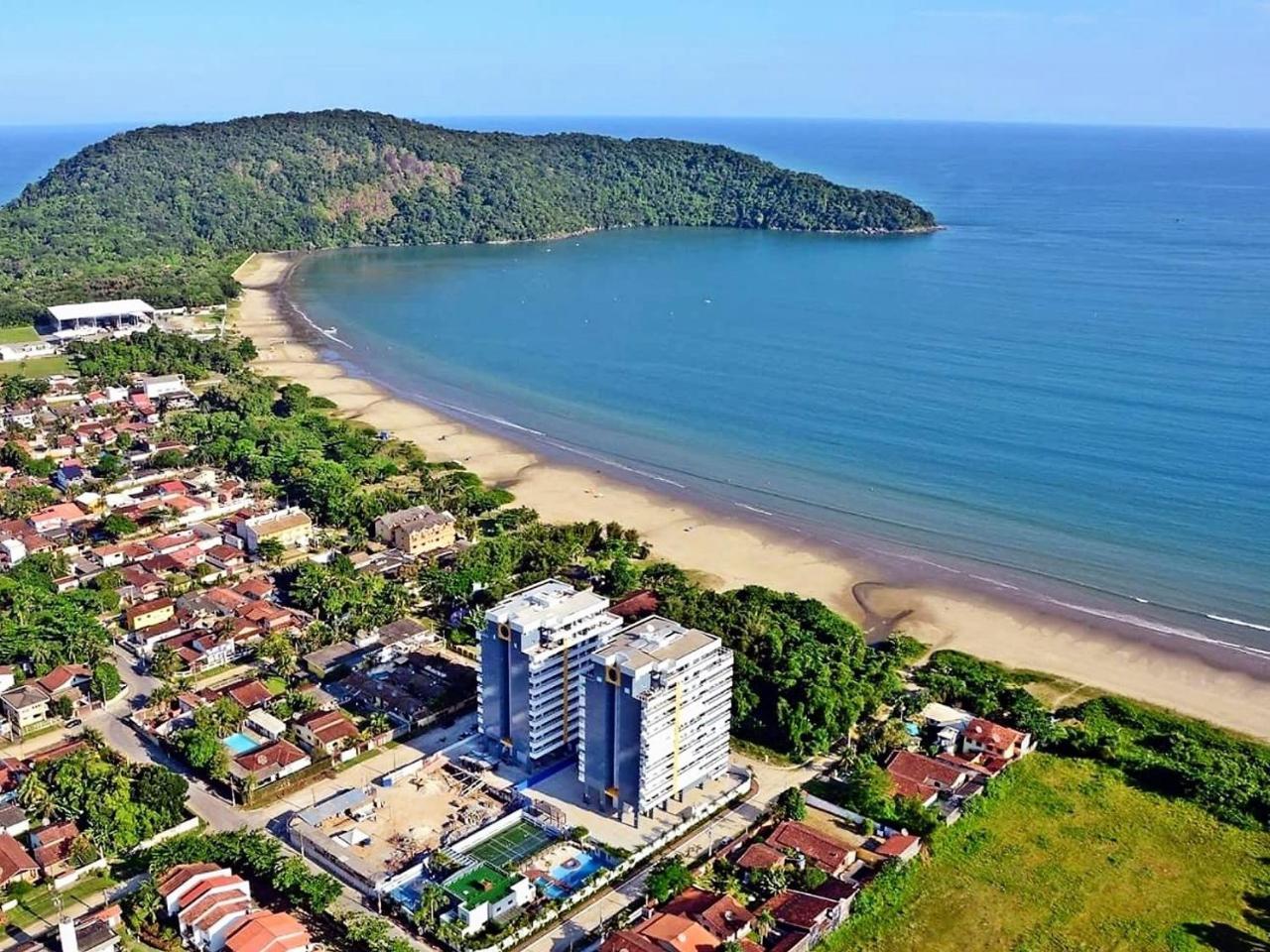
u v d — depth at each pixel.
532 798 162.12
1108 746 176.50
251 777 161.88
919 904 142.88
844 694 180.75
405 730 181.12
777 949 131.12
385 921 136.88
